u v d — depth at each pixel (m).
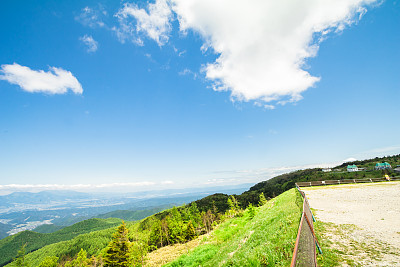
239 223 30.19
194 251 24.05
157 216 152.00
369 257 8.52
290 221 13.14
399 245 9.43
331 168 128.75
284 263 8.12
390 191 27.44
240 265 10.44
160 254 50.50
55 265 93.75
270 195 118.31
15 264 77.44
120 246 49.25
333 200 24.48
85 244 169.12
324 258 8.84
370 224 13.24
